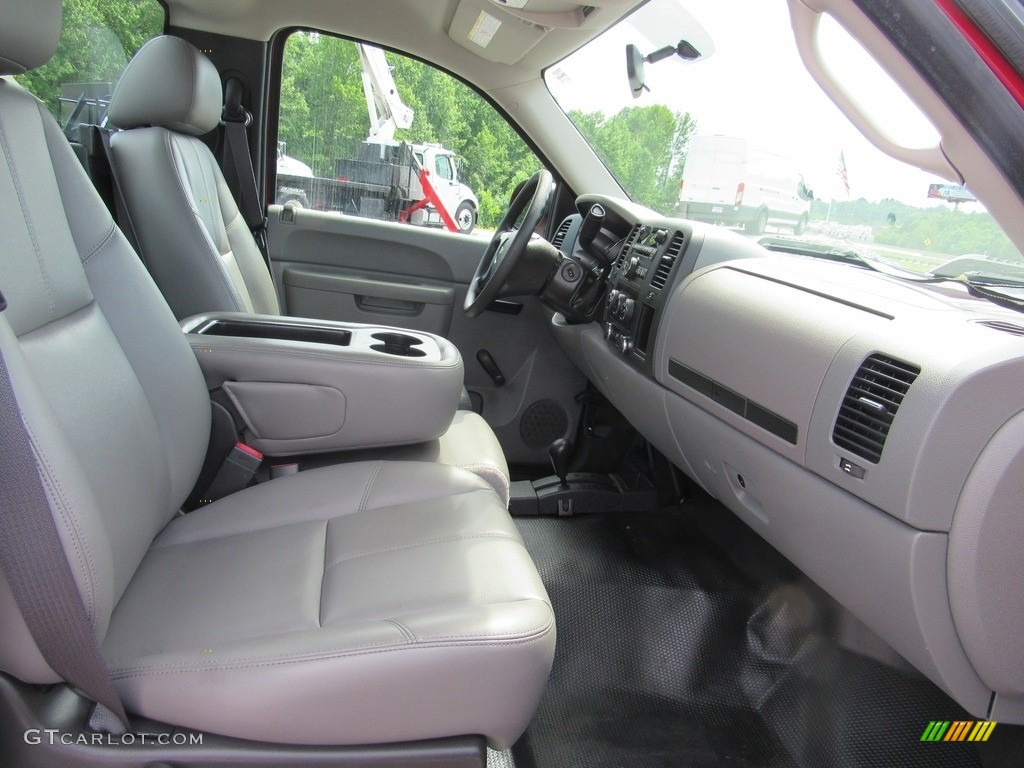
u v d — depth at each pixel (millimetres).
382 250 2564
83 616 817
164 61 1757
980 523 954
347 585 1035
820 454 1149
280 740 873
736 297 1449
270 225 2520
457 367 1618
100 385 1027
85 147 1721
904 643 1109
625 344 1818
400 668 859
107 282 1178
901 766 1330
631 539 2088
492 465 1584
